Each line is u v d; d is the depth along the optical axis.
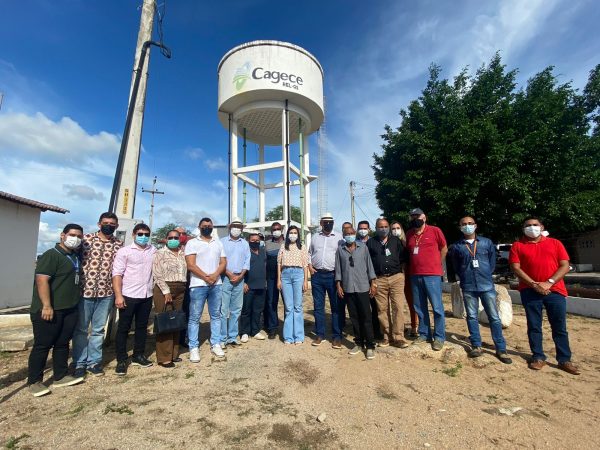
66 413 3.43
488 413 3.45
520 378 4.30
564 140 11.64
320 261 5.73
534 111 11.52
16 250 10.33
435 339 5.07
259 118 13.35
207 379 4.32
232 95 12.06
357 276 5.23
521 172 11.73
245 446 2.91
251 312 6.20
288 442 2.98
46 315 3.85
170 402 3.68
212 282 5.10
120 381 4.26
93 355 4.45
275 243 6.78
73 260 4.20
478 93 12.51
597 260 19.80
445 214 11.76
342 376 4.41
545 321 6.99
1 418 3.33
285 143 12.30
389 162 13.84
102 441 2.94
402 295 5.39
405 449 2.89
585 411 3.47
